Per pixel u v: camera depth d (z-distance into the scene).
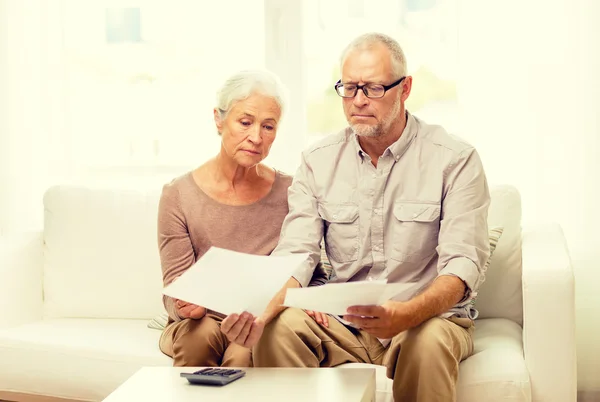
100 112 3.14
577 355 2.76
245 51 3.05
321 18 3.01
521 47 2.77
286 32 3.06
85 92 3.16
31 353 2.32
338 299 1.65
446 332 1.88
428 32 2.87
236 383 1.70
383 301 1.68
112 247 2.71
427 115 2.88
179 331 2.10
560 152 2.75
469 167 2.12
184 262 2.25
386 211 2.17
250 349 2.02
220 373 1.74
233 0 3.05
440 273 2.01
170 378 1.77
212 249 1.74
